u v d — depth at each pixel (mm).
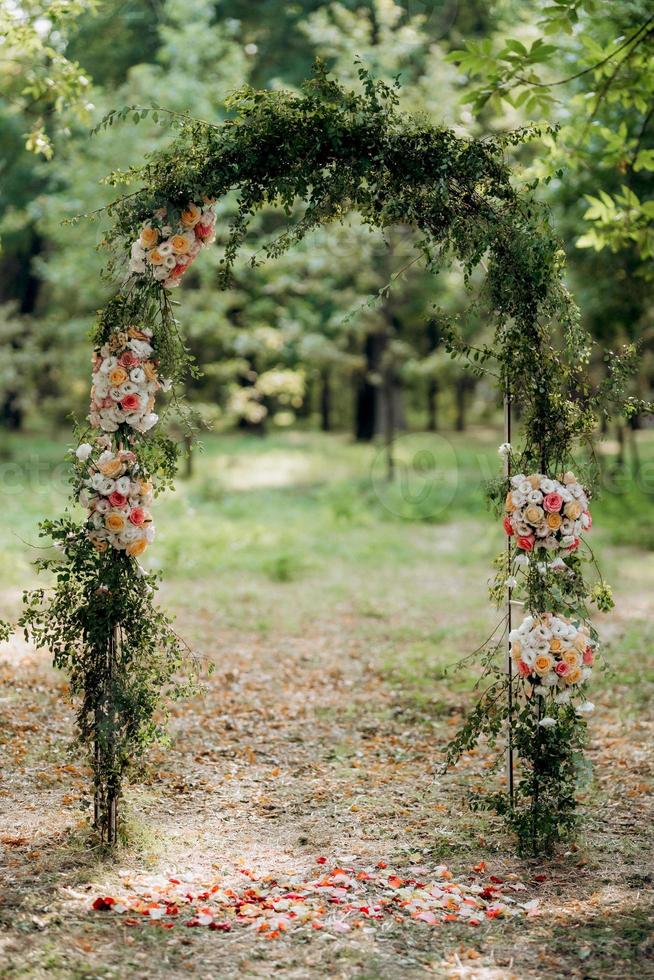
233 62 18094
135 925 4059
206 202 4836
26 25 7809
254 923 4133
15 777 5824
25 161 23781
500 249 4879
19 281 29531
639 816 5605
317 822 5508
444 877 4770
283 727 7355
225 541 14414
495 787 6086
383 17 18562
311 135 4754
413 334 29594
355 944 4000
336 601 12117
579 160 7535
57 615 4805
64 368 23109
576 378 5109
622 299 14766
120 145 17219
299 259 18000
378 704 8016
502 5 16078
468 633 10523
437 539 16891
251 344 19719
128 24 23312
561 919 4270
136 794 5793
